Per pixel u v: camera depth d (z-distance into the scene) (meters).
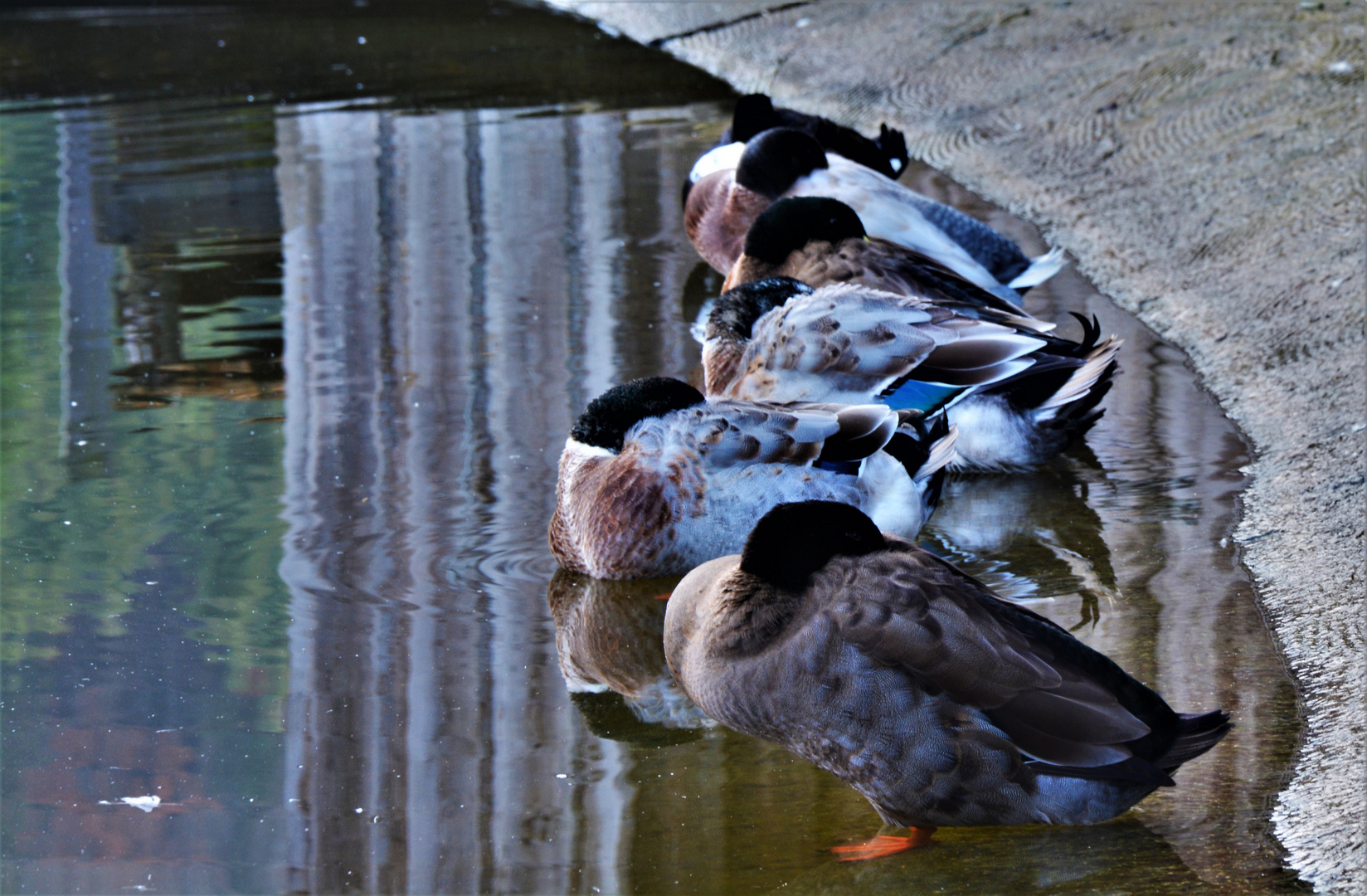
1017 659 4.22
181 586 6.19
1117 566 6.17
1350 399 7.09
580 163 12.79
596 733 5.20
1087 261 10.06
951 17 15.35
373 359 8.73
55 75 16.38
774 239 8.71
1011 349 7.01
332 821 4.65
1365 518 5.97
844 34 15.98
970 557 6.40
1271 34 12.41
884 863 4.38
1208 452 7.20
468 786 4.86
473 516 6.85
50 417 7.97
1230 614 5.65
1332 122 10.47
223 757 5.01
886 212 9.36
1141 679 5.23
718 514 6.28
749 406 6.46
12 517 6.82
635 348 8.80
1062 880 4.24
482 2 20.36
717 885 4.32
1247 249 9.24
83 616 5.94
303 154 13.18
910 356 6.99
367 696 5.39
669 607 5.05
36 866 4.45
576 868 4.40
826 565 4.54
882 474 6.41
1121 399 7.89
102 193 12.12
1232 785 4.61
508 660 5.68
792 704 4.42
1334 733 4.75
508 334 9.07
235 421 7.91
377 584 6.25
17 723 5.21
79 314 9.56
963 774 4.26
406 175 12.52
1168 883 4.18
